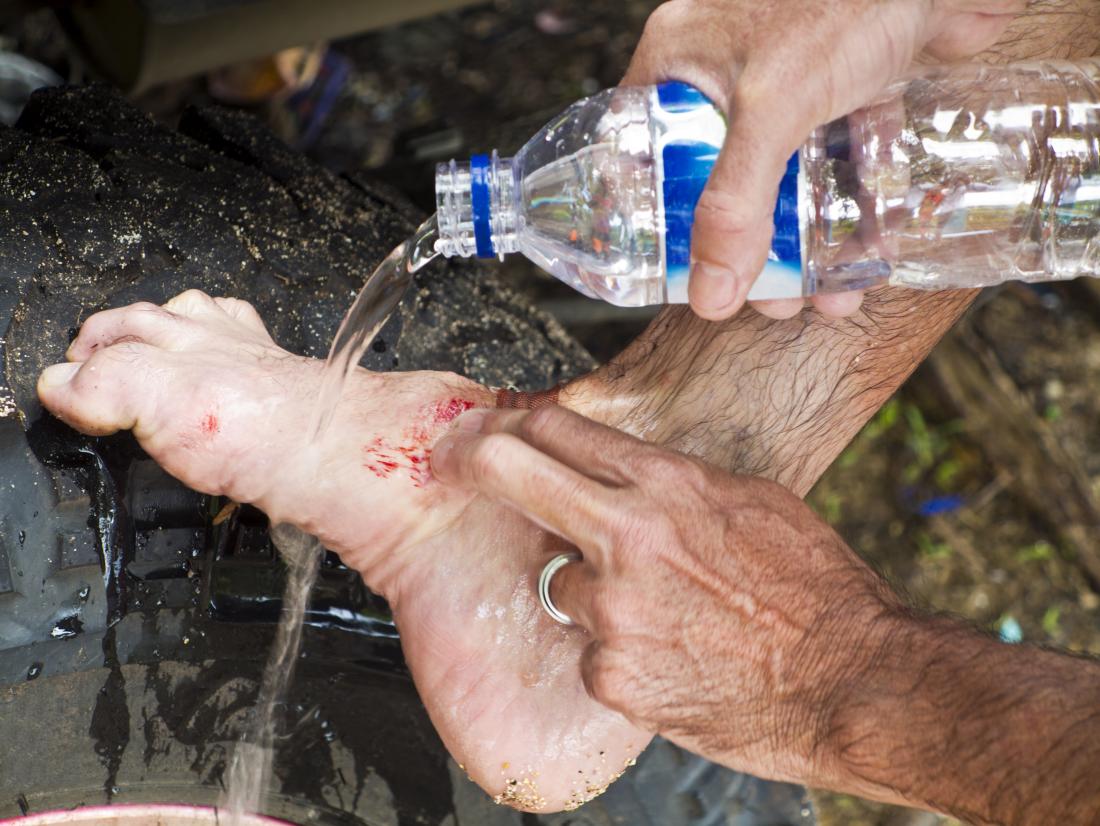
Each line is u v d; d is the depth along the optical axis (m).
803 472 1.45
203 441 1.26
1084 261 1.28
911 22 1.03
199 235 1.46
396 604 1.34
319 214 1.59
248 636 1.33
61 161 1.43
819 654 1.08
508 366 1.62
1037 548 2.53
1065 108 1.24
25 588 1.20
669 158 1.08
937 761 0.99
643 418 1.42
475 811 1.44
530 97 3.20
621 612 1.11
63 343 1.31
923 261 1.24
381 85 3.19
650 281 1.17
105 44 2.23
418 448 1.31
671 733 1.15
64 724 1.25
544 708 1.31
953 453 2.67
